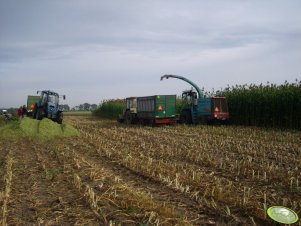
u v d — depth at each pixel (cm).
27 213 556
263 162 1025
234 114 2617
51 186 717
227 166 952
